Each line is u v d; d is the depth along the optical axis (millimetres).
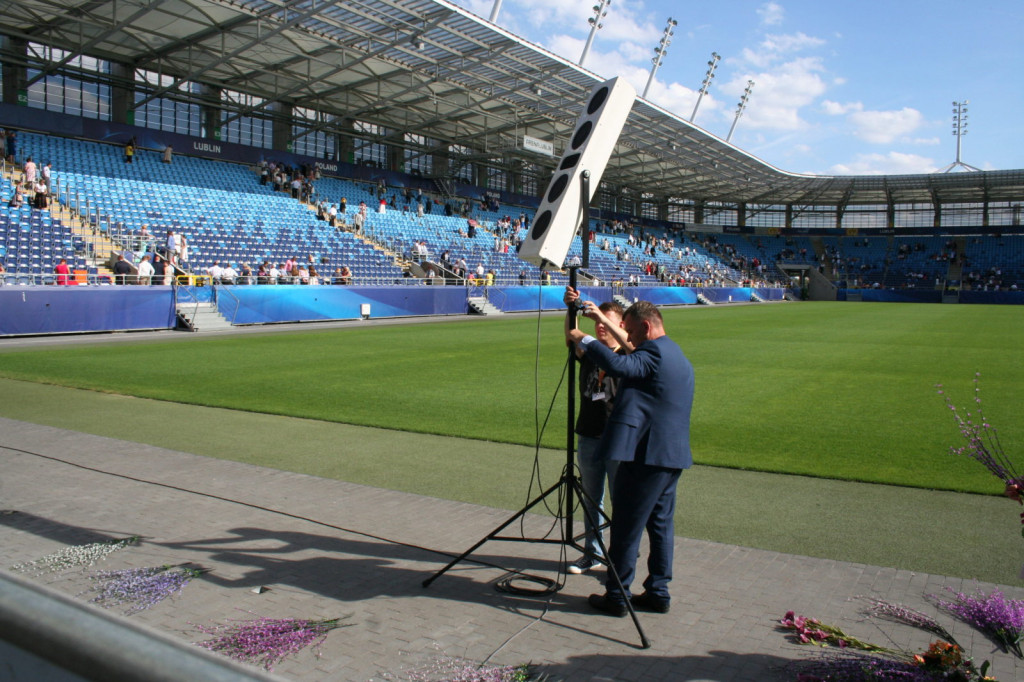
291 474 6520
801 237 73750
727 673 3162
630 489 3746
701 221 72375
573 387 4188
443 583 4156
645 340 3939
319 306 27062
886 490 6281
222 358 15453
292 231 32094
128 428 8461
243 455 7273
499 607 3857
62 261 20562
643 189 60531
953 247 68250
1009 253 65562
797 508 5754
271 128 37656
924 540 4996
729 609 3846
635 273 52062
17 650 896
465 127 41656
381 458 7246
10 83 27984
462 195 48031
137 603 3746
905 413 9805
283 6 23578
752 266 69375
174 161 32469
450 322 28500
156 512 5305
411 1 23766
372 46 28078
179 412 9523
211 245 28156
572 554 4711
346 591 4000
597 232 55406
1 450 7152
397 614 3727
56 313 19562
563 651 3361
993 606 3631
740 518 5496
